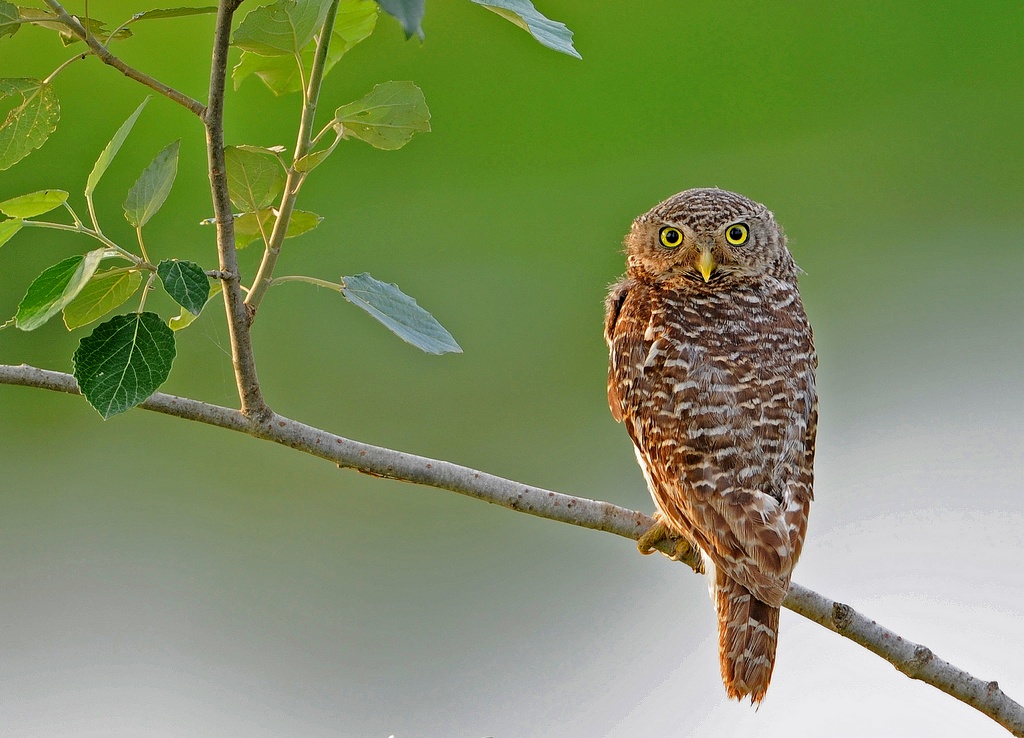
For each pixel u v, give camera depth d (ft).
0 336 26.18
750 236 21.24
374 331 28.76
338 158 34.63
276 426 20.80
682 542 21.06
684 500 20.98
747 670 20.94
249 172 20.68
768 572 20.93
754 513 20.95
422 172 35.32
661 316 21.13
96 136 31.65
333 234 33.24
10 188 30.37
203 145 32.35
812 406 21.08
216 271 20.67
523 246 33.78
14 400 25.88
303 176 20.68
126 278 20.71
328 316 29.68
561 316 31.07
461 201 35.27
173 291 20.56
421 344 20.71
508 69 36.99
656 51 39.50
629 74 38.99
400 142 20.71
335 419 27.30
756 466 20.98
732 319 21.12
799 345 21.12
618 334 21.17
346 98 34.86
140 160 31.63
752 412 21.01
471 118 36.83
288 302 29.89
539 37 20.63
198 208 31.63
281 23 20.61
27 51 31.83
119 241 29.76
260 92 32.99
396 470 20.86
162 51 32.73
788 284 21.25
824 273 34.14
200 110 20.61
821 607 20.98
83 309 20.72
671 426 21.02
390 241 33.04
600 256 33.68
